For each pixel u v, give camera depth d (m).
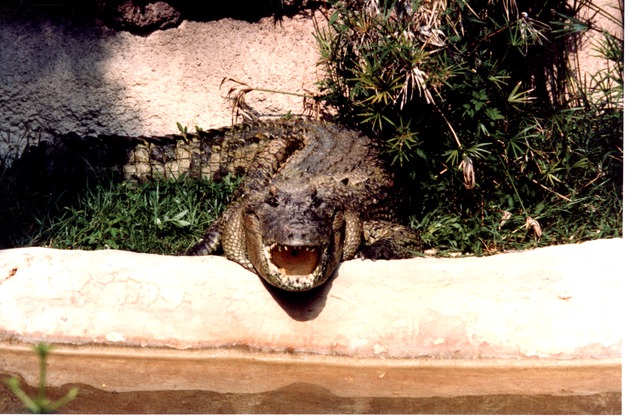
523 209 5.57
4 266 4.91
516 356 4.77
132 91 6.00
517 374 4.73
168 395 4.61
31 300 4.87
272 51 6.02
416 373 4.75
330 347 4.82
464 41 5.66
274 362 4.81
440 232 5.55
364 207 5.52
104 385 4.66
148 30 5.96
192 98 6.04
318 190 5.32
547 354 4.77
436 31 5.52
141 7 5.91
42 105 5.98
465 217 5.63
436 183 5.67
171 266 4.91
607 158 5.75
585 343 4.77
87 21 5.95
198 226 5.57
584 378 4.70
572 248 4.97
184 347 4.82
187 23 5.98
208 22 5.98
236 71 6.03
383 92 5.50
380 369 4.77
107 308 4.86
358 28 5.62
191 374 4.74
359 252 5.41
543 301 4.82
